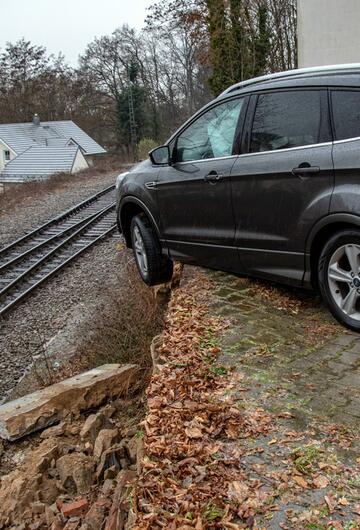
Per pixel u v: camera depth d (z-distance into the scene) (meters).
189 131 5.29
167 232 5.68
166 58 62.50
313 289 4.43
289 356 4.03
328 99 4.04
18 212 20.33
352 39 12.50
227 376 3.82
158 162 5.68
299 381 3.67
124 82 64.62
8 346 8.94
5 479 4.07
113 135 64.44
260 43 21.44
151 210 5.82
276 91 4.45
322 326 4.47
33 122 56.44
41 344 8.84
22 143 52.97
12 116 62.88
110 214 18.69
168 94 63.09
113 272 11.55
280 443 3.02
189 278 6.04
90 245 14.05
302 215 4.16
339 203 3.86
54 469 4.12
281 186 4.27
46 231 16.22
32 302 10.60
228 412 3.35
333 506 2.51
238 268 4.95
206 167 4.96
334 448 2.93
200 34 25.94
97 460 4.14
